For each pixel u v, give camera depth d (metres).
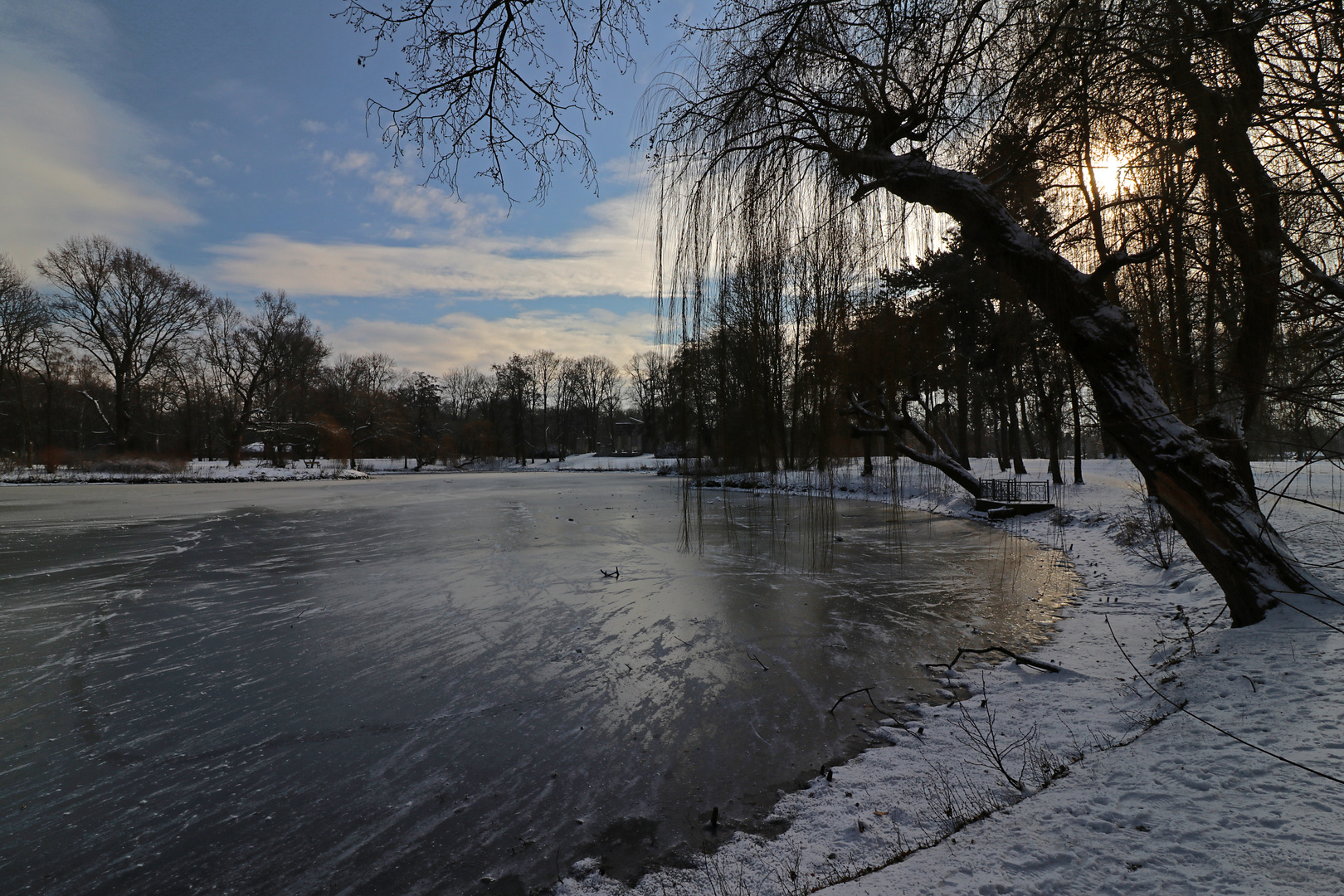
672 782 5.52
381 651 9.16
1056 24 4.58
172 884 4.43
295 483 49.22
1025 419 32.88
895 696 7.17
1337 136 3.59
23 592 12.88
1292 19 3.63
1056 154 5.61
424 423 81.62
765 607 11.33
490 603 11.80
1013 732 5.61
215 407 62.31
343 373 77.44
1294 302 4.21
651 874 4.26
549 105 4.02
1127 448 6.48
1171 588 10.70
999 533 19.50
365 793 5.52
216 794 5.56
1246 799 3.28
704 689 7.57
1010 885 2.89
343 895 4.27
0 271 47.78
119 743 6.49
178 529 21.94
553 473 68.19
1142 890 2.70
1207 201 5.39
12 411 57.06
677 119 4.55
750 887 3.87
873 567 14.52
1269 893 2.53
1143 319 7.72
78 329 50.56
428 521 24.25
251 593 12.70
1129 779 3.77
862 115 4.62
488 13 3.79
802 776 5.48
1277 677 4.88
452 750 6.25
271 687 7.90
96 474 46.41
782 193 4.31
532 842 4.75
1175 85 4.50
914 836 4.09
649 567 15.01
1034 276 5.96
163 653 9.18
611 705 7.20
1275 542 6.35
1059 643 8.62
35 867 4.65
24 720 7.06
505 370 85.69
